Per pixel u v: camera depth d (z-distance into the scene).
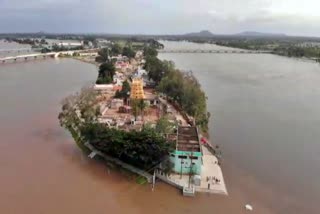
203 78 172.00
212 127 88.94
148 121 84.75
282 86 155.00
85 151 69.81
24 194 53.53
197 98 90.12
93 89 119.25
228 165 65.56
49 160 66.44
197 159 57.66
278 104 117.88
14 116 97.12
